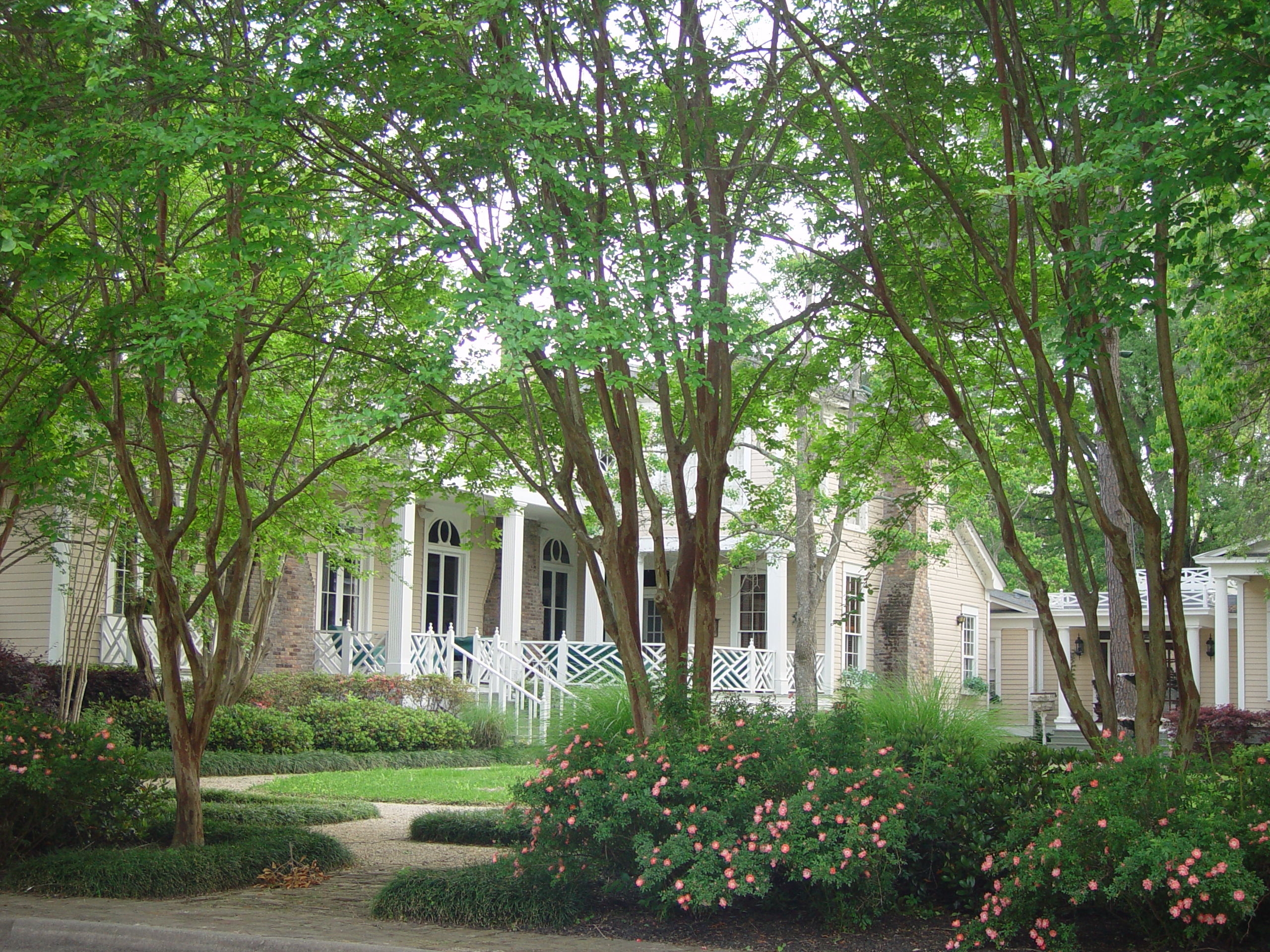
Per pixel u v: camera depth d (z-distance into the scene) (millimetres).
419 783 14406
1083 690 29438
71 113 7301
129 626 17016
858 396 17844
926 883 7172
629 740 7516
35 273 6926
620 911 7031
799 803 6602
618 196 8500
